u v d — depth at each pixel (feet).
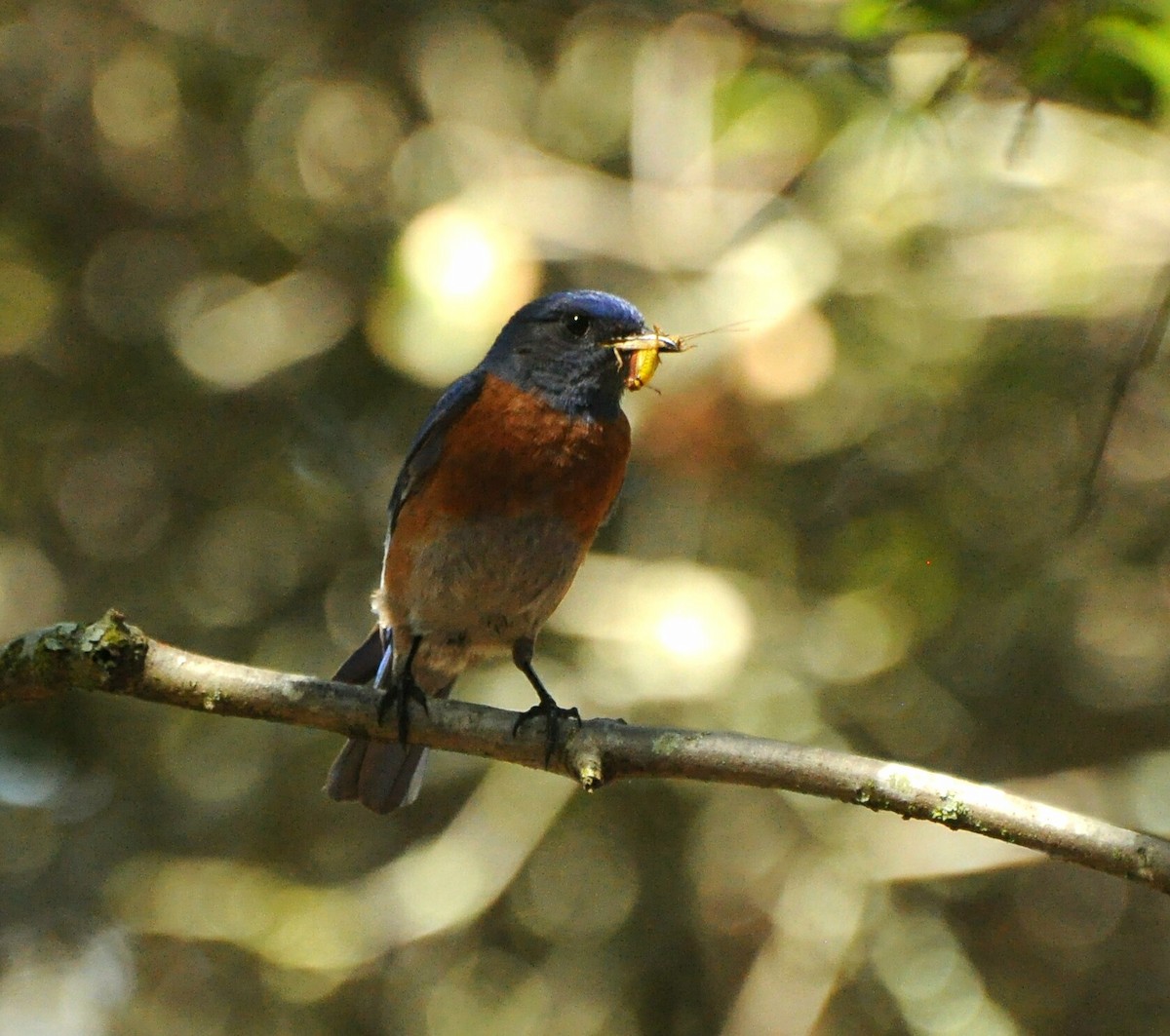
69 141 49.62
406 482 29.27
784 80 32.58
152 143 49.49
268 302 47.52
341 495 47.50
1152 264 39.37
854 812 42.68
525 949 45.70
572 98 46.68
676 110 41.70
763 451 40.14
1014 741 45.78
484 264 36.09
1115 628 46.16
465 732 22.53
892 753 44.62
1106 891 47.93
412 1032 44.32
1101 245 39.91
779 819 44.16
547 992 44.68
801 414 42.24
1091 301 39.93
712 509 44.21
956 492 44.91
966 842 41.78
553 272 43.86
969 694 45.32
